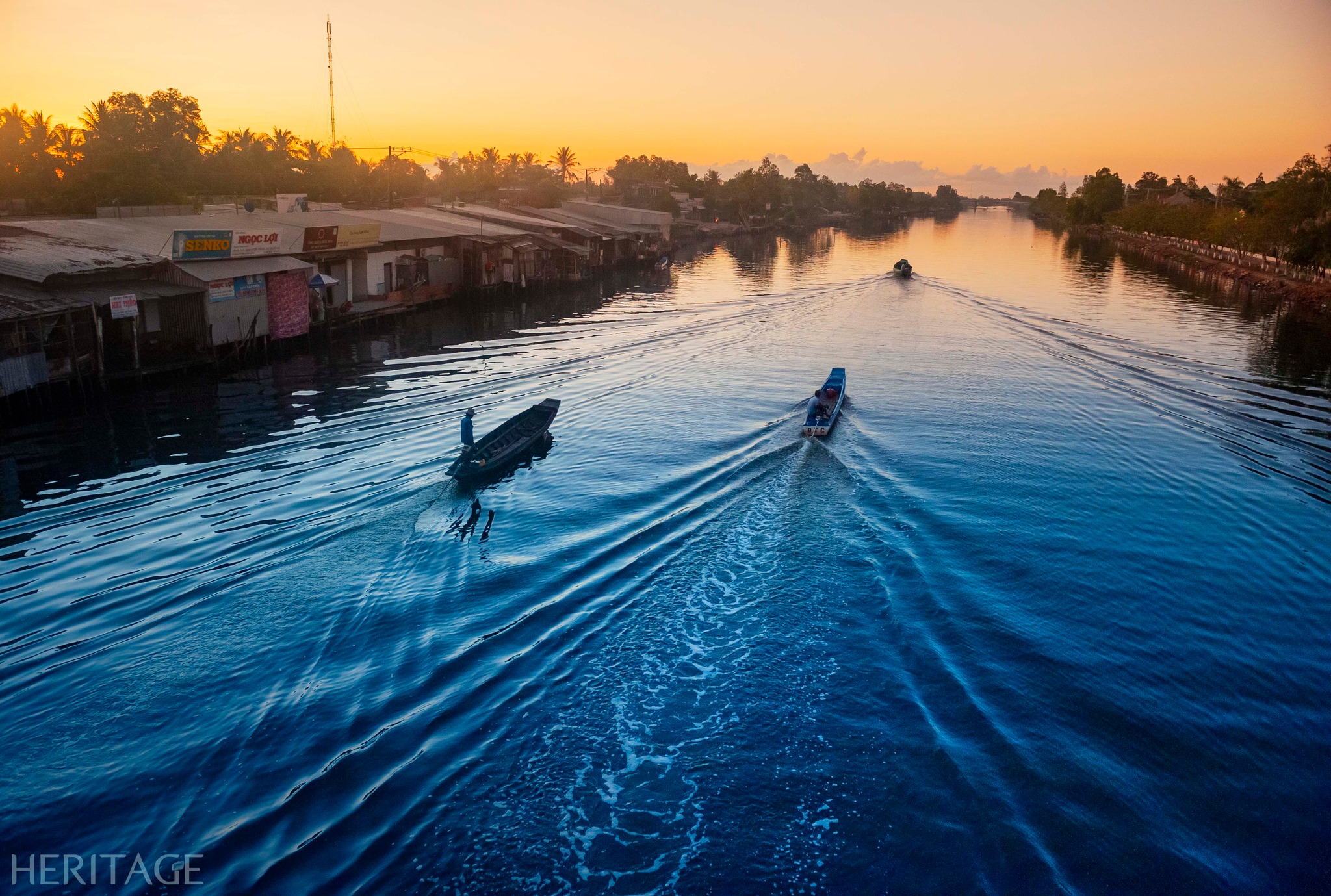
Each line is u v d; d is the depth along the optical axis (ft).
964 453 90.02
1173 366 136.26
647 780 41.04
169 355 110.32
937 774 41.88
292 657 49.03
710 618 55.42
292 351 130.72
